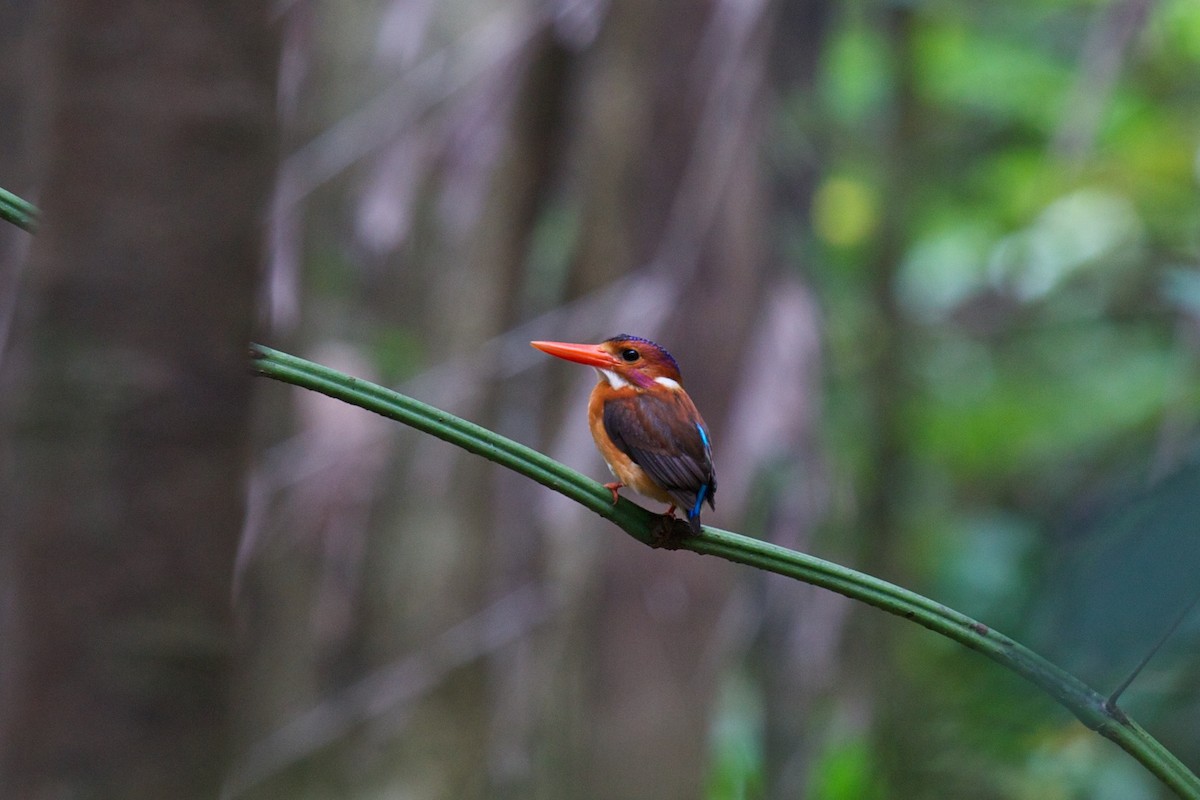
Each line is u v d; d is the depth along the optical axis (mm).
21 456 3391
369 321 12180
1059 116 16672
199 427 3404
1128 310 15984
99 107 3357
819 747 13023
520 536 12555
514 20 11008
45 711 3346
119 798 3318
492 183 11414
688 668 11070
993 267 17312
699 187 10898
